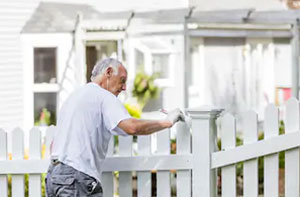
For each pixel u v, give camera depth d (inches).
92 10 836.0
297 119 411.8
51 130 400.8
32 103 818.8
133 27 845.8
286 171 415.8
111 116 356.5
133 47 846.5
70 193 352.5
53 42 826.8
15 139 400.5
